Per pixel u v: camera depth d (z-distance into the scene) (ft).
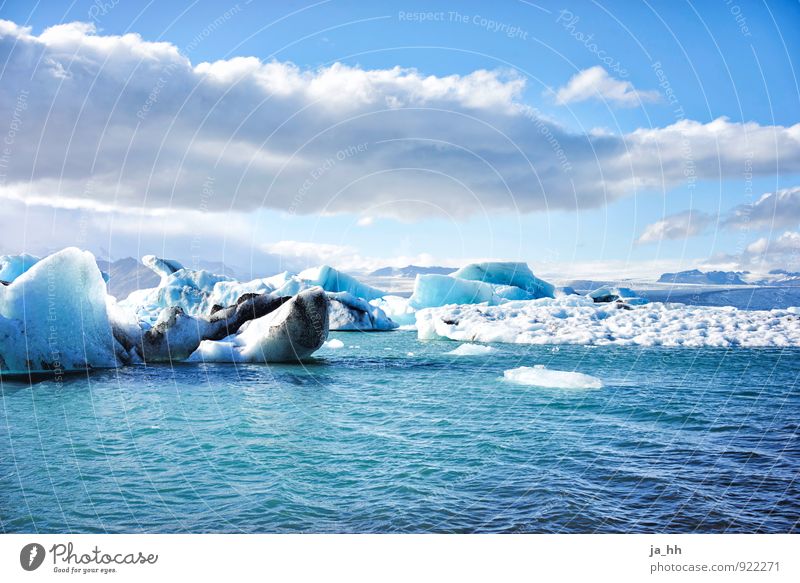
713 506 25.63
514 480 28.48
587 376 53.01
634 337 86.53
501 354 74.95
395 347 87.30
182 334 62.18
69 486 27.37
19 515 24.38
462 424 38.73
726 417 40.88
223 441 34.42
